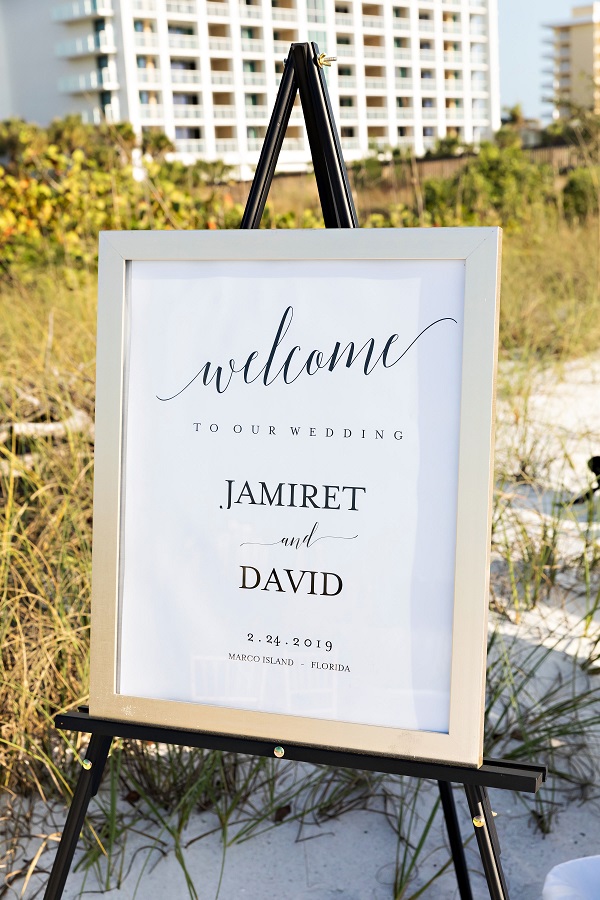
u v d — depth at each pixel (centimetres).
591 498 250
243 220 136
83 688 190
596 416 365
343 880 163
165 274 122
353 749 114
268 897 159
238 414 120
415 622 114
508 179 665
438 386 113
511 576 243
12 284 512
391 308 114
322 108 133
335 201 133
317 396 117
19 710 182
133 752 182
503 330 450
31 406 301
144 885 162
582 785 183
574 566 267
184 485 122
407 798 184
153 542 123
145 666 124
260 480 120
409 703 113
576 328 454
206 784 177
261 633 119
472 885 162
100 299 122
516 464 319
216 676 121
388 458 115
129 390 124
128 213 536
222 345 121
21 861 167
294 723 116
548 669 220
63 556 213
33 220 551
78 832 126
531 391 377
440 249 110
